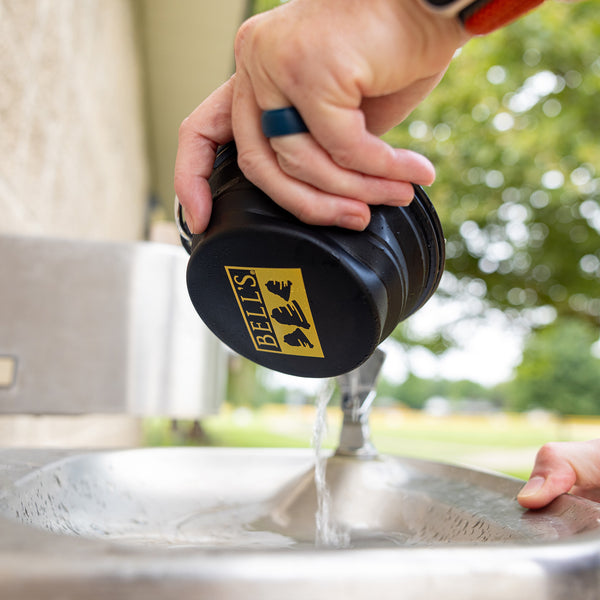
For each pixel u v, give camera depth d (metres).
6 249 0.92
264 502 0.79
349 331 0.49
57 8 1.30
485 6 0.39
